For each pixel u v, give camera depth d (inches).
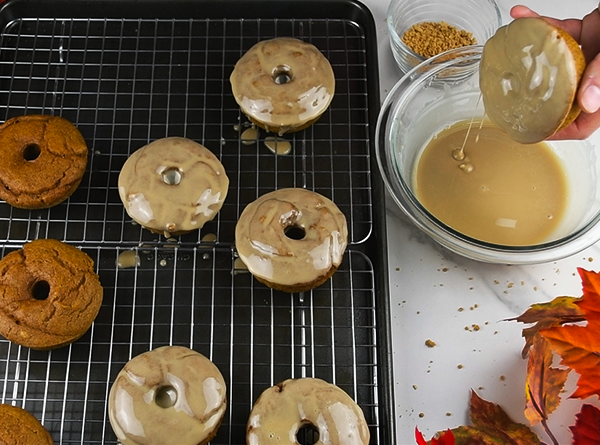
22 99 19.5
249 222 16.5
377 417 15.9
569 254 16.0
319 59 18.7
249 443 14.4
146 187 16.8
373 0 21.3
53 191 17.1
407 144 18.1
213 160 17.6
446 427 15.9
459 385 16.3
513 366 16.5
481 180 17.5
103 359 16.4
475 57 17.8
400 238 18.0
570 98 11.9
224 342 16.7
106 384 16.1
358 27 20.6
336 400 14.8
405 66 19.8
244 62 18.6
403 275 17.6
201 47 20.4
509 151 17.8
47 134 17.5
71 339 15.9
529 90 12.4
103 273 17.3
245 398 16.1
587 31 16.3
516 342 16.8
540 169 17.6
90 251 17.5
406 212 16.7
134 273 17.3
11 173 16.8
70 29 20.2
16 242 17.4
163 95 19.7
